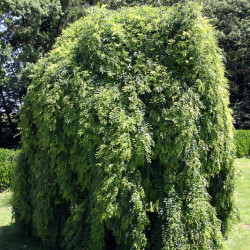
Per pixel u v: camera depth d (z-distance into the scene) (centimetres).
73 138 338
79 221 332
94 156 313
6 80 1334
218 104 336
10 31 1493
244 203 577
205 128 330
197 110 317
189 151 317
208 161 335
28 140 420
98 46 333
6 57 1288
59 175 344
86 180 327
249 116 1842
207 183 326
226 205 365
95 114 318
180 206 309
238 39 1967
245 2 1975
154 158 317
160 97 316
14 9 1255
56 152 346
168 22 336
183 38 319
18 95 1593
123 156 289
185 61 323
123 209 303
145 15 360
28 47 1373
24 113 425
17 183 429
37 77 396
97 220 299
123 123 296
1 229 477
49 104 343
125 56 333
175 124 311
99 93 320
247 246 377
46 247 389
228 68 2011
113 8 1484
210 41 341
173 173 317
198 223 306
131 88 313
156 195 324
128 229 303
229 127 358
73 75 344
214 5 1927
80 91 324
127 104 317
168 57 334
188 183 314
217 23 1942
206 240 309
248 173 898
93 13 372
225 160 353
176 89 315
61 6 1446
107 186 287
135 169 309
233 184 364
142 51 338
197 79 322
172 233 298
